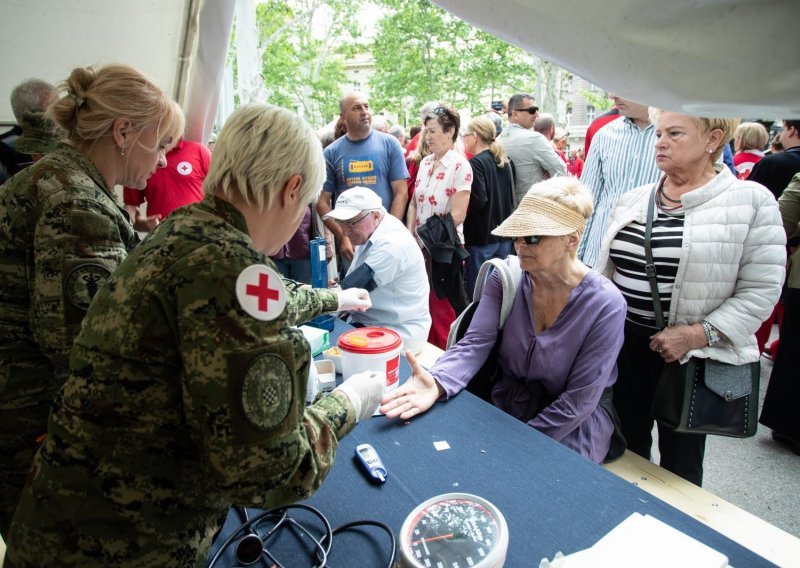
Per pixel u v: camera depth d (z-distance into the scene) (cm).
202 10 260
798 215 263
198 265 63
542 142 379
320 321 194
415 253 219
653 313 178
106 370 65
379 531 97
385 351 140
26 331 105
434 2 71
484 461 117
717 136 162
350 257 362
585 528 96
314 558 91
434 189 337
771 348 350
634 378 191
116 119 106
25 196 100
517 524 98
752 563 87
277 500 70
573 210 146
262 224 79
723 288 166
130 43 279
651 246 174
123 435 65
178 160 296
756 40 53
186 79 293
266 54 1312
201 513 73
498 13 65
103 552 67
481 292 179
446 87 1470
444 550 79
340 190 365
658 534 87
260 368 62
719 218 163
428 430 131
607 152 253
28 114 136
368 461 114
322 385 145
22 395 107
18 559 70
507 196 357
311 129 79
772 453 262
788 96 58
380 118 536
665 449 189
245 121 73
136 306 63
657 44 57
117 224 105
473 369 159
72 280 96
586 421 154
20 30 261
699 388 167
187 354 61
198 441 65
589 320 150
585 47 62
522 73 1434
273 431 64
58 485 67
